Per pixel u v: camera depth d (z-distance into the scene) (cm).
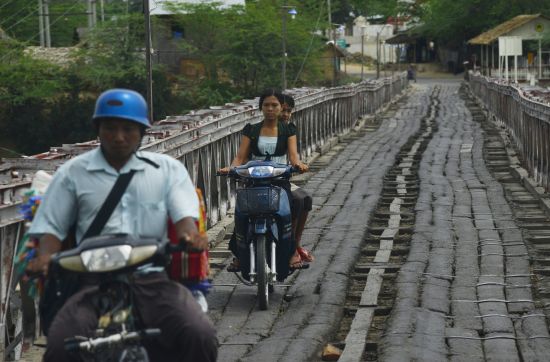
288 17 6531
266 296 1130
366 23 13825
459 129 3912
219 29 6347
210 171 1659
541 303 1170
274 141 1189
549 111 1825
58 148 1239
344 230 1623
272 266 1135
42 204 652
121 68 5797
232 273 1344
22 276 677
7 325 923
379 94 5381
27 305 977
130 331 612
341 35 12975
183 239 617
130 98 645
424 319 1072
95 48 5853
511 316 1105
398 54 11962
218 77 6544
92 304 623
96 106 646
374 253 1490
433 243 1495
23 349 965
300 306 1152
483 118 4625
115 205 645
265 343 1002
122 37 5884
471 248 1460
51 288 648
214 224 1678
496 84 4166
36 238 655
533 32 9169
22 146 5534
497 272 1311
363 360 980
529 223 1694
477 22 10850
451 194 2016
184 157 1477
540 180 2045
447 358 949
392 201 1970
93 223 645
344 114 3734
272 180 1135
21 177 973
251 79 6488
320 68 7000
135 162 654
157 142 1284
